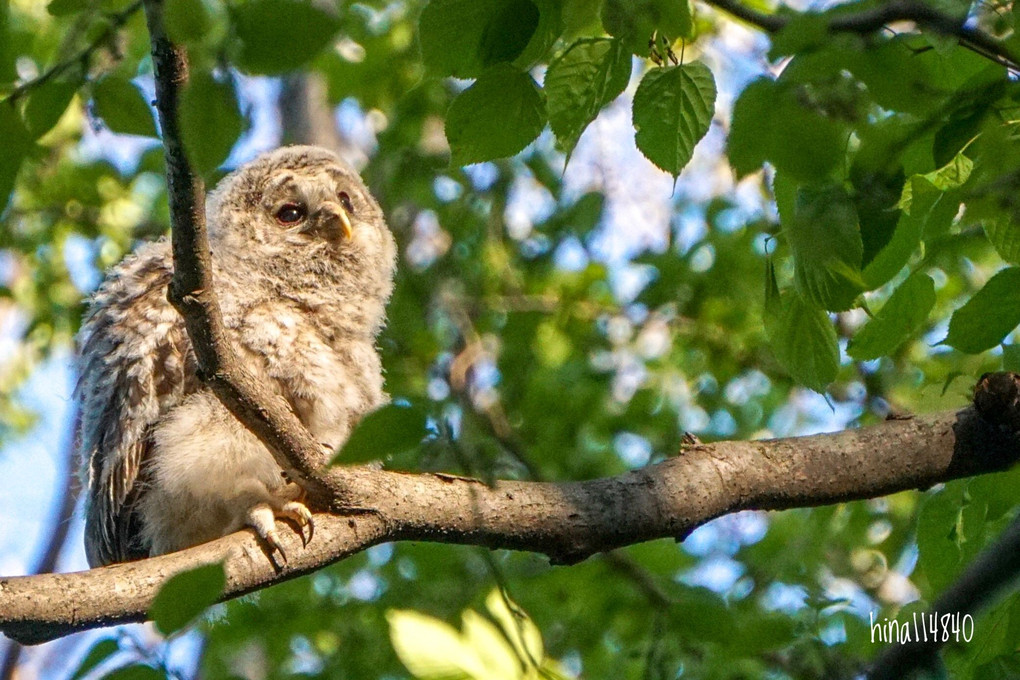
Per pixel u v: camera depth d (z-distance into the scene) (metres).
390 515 7.39
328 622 15.72
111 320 10.54
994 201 6.13
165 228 17.55
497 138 6.24
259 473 9.41
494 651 6.39
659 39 6.61
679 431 17.86
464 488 7.53
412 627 6.30
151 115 5.41
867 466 7.90
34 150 5.13
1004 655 7.01
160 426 9.90
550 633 15.20
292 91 17.41
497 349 17.30
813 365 6.93
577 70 6.36
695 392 17.98
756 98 5.35
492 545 7.46
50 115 5.14
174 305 6.67
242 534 7.46
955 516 7.95
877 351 7.23
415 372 16.47
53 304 17.45
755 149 5.43
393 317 16.98
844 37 5.10
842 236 5.64
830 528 15.01
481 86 6.09
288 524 7.48
